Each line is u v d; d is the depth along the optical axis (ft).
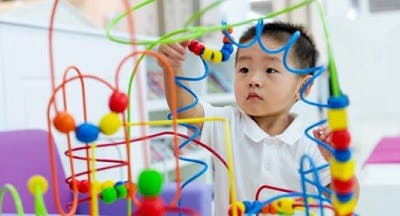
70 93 4.05
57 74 3.98
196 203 2.93
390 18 9.11
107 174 3.22
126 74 4.89
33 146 3.21
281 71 2.41
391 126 9.06
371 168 4.57
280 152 2.71
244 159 2.75
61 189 3.24
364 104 9.16
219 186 2.80
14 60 3.62
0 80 3.49
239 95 2.50
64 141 3.35
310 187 2.48
